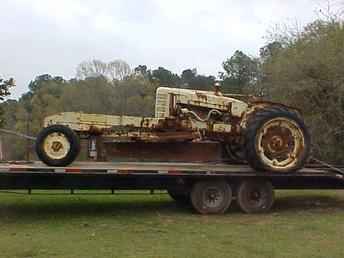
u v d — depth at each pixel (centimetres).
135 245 799
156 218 1062
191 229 943
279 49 2280
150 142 1188
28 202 1253
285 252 759
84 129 1116
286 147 1159
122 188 1107
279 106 1216
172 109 1193
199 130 1191
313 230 944
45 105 4409
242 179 1152
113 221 1020
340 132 1991
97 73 4822
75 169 1016
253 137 1133
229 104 1211
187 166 1159
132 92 4628
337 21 2158
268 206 1171
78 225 972
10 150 1870
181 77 6331
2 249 764
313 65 2011
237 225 994
